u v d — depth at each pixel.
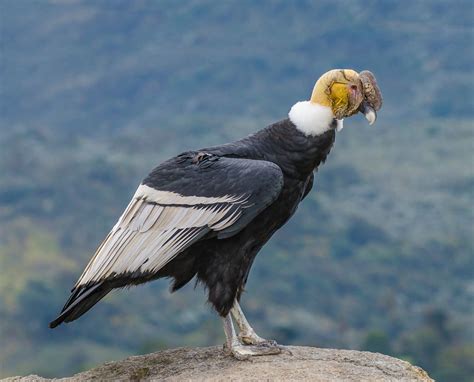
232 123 160.00
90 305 10.50
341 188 123.12
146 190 10.49
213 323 69.38
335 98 10.63
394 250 97.94
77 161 120.25
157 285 82.75
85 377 10.86
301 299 84.19
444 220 111.69
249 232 10.51
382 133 159.25
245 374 10.07
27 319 79.25
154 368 10.77
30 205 109.31
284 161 10.66
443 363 57.38
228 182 10.33
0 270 90.12
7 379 11.15
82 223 103.94
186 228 10.30
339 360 10.55
